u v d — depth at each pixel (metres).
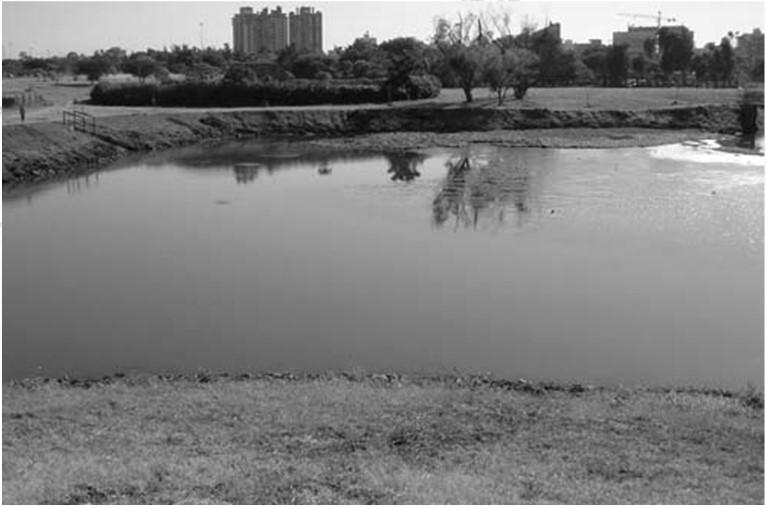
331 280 25.69
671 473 12.56
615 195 38.44
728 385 17.45
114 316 22.36
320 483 12.07
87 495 11.59
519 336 20.52
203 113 66.31
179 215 35.91
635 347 19.72
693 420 14.90
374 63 95.25
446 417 15.01
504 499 11.48
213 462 12.86
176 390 16.69
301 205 37.91
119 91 75.31
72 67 127.50
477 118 68.56
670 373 18.16
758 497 11.71
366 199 39.09
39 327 21.48
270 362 18.98
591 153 54.03
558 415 15.16
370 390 16.62
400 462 13.01
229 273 26.55
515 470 12.64
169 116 63.72
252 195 40.53
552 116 68.75
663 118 68.44
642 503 11.45
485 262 27.61
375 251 29.28
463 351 19.56
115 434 14.14
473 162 50.84
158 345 20.11
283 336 20.66
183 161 52.31
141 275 26.44
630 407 15.62
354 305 23.12
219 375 17.98
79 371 18.53
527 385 17.09
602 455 13.27
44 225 34.09
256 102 77.50
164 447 13.55
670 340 20.17
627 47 110.69
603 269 26.52
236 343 20.20
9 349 19.88
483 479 12.26
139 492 11.68
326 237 31.56
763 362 18.73
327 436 14.12
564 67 99.62
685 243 29.61
